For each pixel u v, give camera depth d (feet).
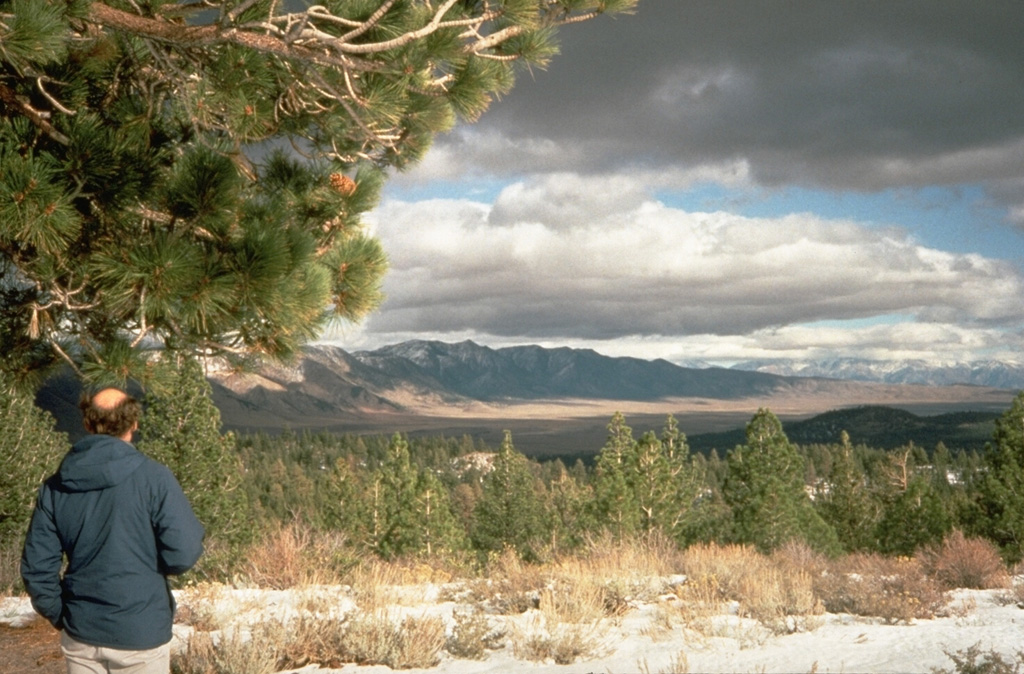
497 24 22.33
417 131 24.91
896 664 20.83
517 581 31.94
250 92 21.21
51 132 18.95
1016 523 94.22
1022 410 98.17
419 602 31.94
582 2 22.07
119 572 11.25
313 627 23.29
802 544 49.32
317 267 21.24
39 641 24.76
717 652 22.53
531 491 176.96
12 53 16.31
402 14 20.93
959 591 40.14
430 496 143.74
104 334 21.65
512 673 20.71
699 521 119.44
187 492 99.86
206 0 20.27
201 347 21.53
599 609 27.40
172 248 18.45
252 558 38.70
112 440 11.70
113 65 21.93
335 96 21.93
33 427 77.36
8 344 22.57
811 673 19.45
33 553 11.40
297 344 22.03
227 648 20.95
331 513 147.64
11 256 19.80
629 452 132.67
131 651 11.25
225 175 19.15
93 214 19.47
